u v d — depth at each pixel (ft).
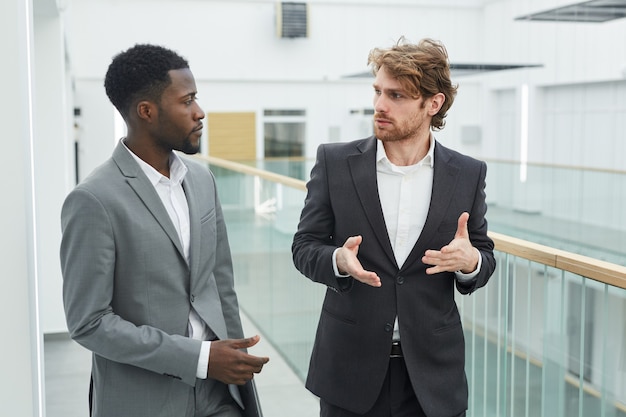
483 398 9.87
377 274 6.97
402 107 6.74
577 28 48.39
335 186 7.11
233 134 59.36
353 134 61.05
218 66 58.39
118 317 5.76
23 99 6.01
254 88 59.47
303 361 15.85
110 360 5.99
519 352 8.86
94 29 54.70
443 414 6.91
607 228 36.73
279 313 17.69
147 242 5.87
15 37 5.82
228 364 5.81
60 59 18.33
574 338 7.75
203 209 6.37
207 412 6.34
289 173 51.65
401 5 60.64
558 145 51.80
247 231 20.33
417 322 6.95
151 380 5.98
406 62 6.61
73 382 15.44
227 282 6.85
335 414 7.21
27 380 6.02
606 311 7.20
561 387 7.94
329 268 6.70
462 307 10.54
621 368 7.20
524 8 53.93
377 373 6.96
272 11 59.06
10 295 5.95
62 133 18.53
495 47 58.85
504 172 44.80
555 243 40.34
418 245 6.93
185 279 6.11
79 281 5.67
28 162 6.33
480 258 6.79
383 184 7.10
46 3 16.21
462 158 7.21
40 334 7.00
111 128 54.80
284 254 16.99
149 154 6.09
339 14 60.08
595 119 47.65
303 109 60.44
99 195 5.74
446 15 60.70
